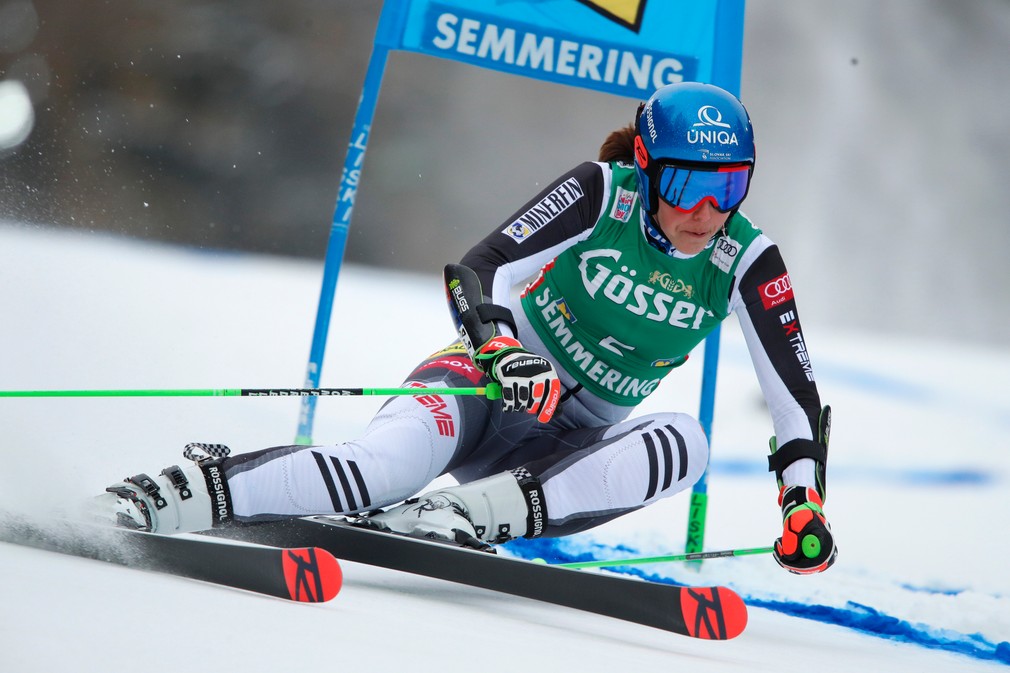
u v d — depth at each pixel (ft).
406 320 107.86
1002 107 203.82
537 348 38.52
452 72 189.98
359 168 50.72
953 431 92.02
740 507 61.36
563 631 26.14
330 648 18.78
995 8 210.38
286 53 179.01
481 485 33.01
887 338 159.02
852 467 78.23
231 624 19.79
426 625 23.35
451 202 183.83
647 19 48.62
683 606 25.32
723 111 32.24
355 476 32.30
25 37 161.68
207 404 46.34
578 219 35.32
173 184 163.53
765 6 207.31
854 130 201.26
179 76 171.53
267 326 88.94
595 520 34.32
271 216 167.53
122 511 29.50
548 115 194.08
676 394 93.91
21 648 15.66
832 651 30.78
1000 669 32.83
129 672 15.26
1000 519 64.23
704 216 32.48
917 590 45.52
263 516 31.35
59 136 159.33
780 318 35.29
